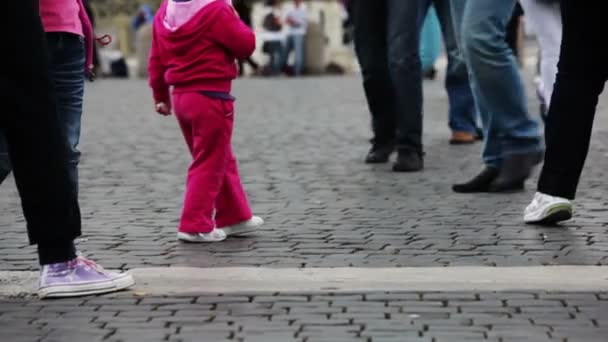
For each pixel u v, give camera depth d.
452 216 10.91
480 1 11.57
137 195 12.51
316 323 7.45
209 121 9.86
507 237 9.94
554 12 12.59
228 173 10.11
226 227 10.14
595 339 7.05
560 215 10.22
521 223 10.49
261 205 11.73
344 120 20.55
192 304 7.97
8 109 7.93
